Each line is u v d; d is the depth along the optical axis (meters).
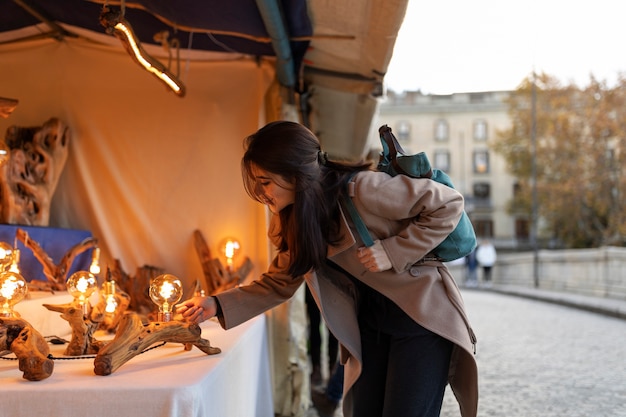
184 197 3.99
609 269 14.49
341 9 3.15
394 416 1.92
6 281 2.02
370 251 1.93
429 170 2.00
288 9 3.17
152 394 1.69
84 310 2.42
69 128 3.94
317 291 2.04
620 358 6.49
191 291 3.25
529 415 4.14
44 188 3.60
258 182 1.91
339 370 3.80
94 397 1.68
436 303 2.00
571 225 29.14
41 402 1.68
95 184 3.96
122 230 3.95
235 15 3.22
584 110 28.47
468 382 2.05
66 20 3.71
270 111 4.16
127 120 4.02
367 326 2.11
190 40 3.72
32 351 1.81
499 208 51.19
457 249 2.04
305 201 1.86
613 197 26.50
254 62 4.08
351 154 6.75
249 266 3.89
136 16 3.59
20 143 3.69
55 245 3.47
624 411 4.24
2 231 3.02
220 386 2.08
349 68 4.17
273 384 3.80
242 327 2.89
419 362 1.96
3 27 3.81
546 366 6.01
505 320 10.73
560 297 14.98
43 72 4.00
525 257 21.59
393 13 3.02
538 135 31.44
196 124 4.05
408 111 52.66
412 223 1.96
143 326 2.05
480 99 52.16
